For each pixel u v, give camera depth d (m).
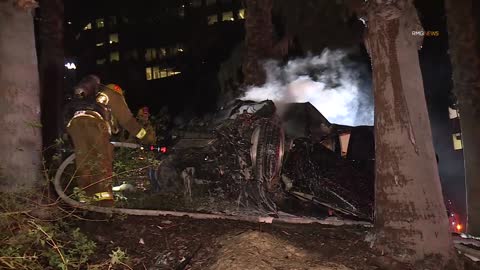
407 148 4.68
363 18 5.02
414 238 4.57
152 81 54.47
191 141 6.81
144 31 55.75
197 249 4.46
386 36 4.76
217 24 49.97
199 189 6.47
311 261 4.27
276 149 6.23
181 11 53.25
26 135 4.70
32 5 4.84
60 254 3.36
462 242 5.96
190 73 48.12
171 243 4.61
